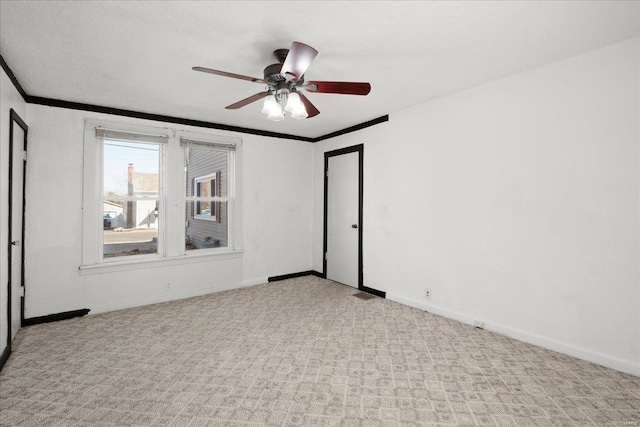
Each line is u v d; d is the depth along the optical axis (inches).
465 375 87.8
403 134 150.3
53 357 97.7
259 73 107.7
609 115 91.1
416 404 75.1
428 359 96.9
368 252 170.4
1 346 93.4
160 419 69.7
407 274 149.3
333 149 194.1
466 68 105.4
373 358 97.6
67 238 132.6
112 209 169.8
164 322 127.5
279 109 91.4
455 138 129.0
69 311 132.4
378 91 126.4
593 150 94.0
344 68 104.7
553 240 102.3
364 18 76.4
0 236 93.4
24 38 85.0
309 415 71.1
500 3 71.3
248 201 183.9
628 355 88.6
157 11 73.3
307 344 107.4
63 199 131.8
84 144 136.4
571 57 97.8
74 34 83.3
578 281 97.2
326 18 76.2
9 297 99.9
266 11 73.3
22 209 120.6
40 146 127.3
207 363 94.3
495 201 116.7
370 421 69.2
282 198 197.9
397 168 153.5
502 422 69.0
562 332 100.6
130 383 83.6
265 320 129.8
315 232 209.9
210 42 87.4
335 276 194.2
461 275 127.6
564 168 99.7
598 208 93.3
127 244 173.2
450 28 81.1
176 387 81.9
